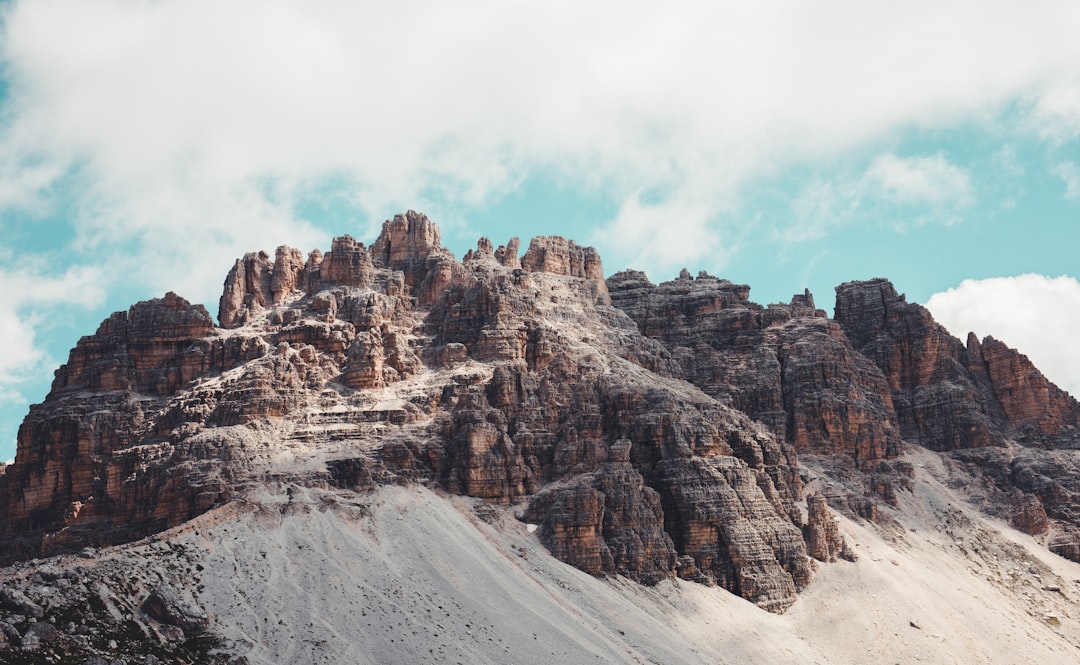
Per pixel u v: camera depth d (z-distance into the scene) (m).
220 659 157.75
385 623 179.62
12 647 140.62
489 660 178.88
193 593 172.25
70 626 150.38
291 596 180.12
